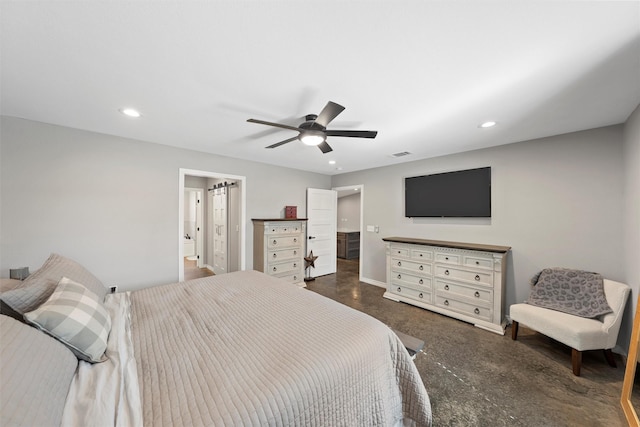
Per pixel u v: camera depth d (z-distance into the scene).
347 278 5.05
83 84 1.69
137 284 3.03
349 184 5.14
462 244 3.21
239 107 2.04
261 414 0.85
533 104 1.95
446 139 2.87
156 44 1.28
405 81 1.63
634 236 2.01
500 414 1.61
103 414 0.79
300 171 4.92
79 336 1.06
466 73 1.54
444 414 1.61
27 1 1.00
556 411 1.63
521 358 2.23
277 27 1.16
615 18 1.07
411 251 3.56
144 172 3.07
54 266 1.56
